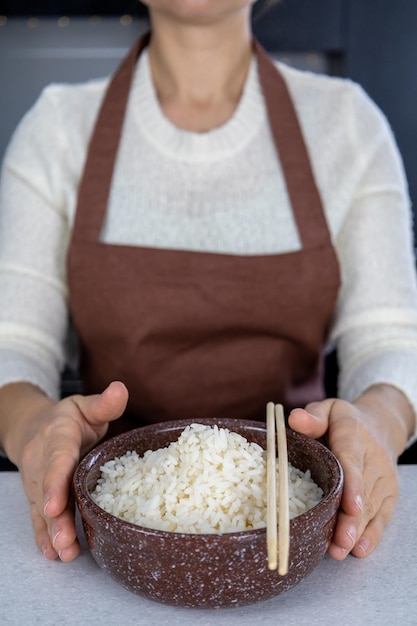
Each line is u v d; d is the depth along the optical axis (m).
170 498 0.71
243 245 1.07
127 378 1.08
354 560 0.76
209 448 0.73
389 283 1.06
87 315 1.07
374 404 0.92
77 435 0.80
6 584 0.74
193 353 1.07
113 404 0.80
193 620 0.70
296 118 1.09
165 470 0.73
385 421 0.89
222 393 1.08
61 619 0.70
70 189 1.10
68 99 1.14
